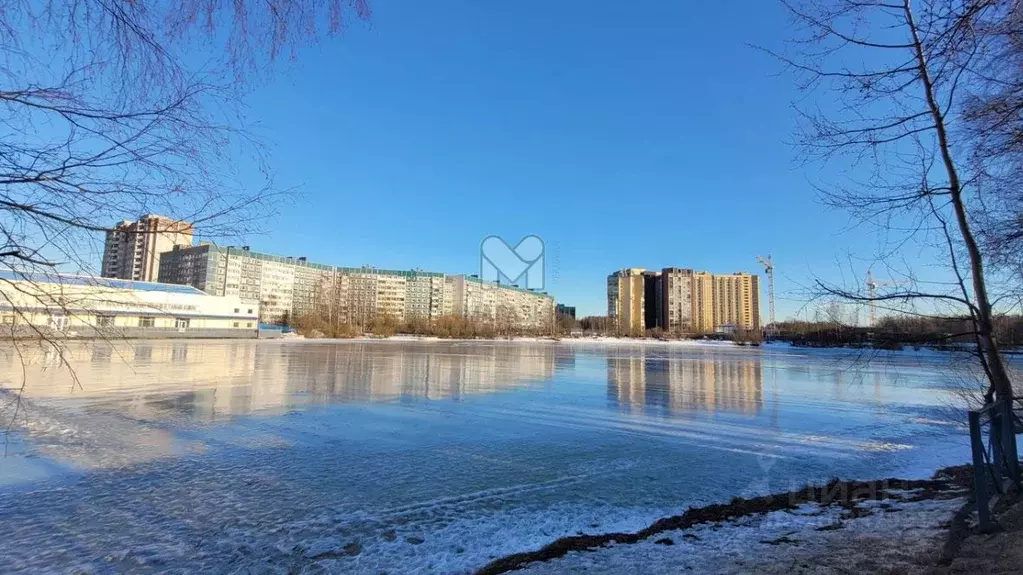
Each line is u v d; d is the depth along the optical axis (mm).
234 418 13234
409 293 134500
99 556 5402
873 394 20250
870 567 4246
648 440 11477
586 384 22906
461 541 5910
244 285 84250
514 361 37438
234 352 40125
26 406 14266
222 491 7598
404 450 10281
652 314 134000
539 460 9703
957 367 10539
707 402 17625
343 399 16859
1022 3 3994
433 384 21766
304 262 117500
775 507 7137
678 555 5090
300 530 6180
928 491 7645
